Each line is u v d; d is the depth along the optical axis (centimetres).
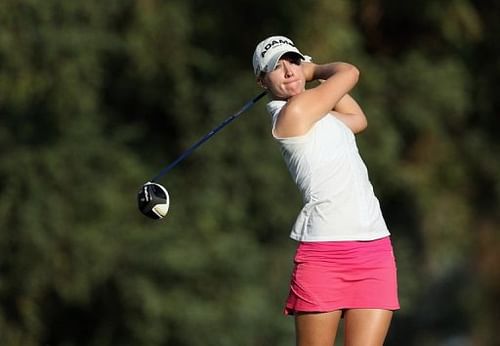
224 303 5288
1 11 5062
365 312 2297
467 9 5828
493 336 7388
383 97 5800
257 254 5412
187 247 5284
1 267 5278
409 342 7094
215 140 5488
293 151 2305
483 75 6056
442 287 7300
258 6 5472
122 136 5562
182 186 5550
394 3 5938
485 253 6644
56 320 5453
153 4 5303
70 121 5397
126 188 5453
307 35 5466
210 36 5516
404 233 6228
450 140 6156
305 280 2306
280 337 5391
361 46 5781
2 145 5338
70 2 5141
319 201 2295
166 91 5566
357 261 2289
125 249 5284
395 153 5653
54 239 5247
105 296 5362
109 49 5278
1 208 5256
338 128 2333
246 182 5488
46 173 5306
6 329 5306
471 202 6266
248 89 5466
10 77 5134
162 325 5241
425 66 5841
